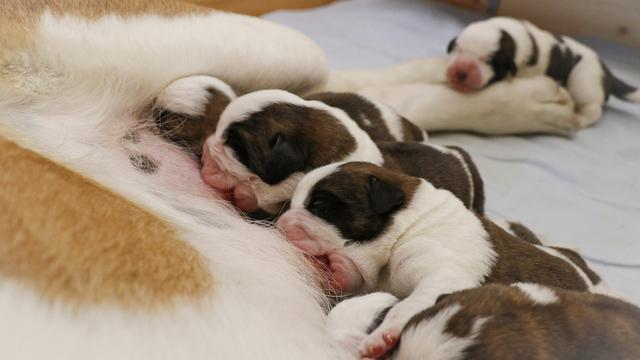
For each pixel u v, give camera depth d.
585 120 1.23
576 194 1.11
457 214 0.91
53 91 0.91
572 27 1.55
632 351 0.80
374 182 0.90
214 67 0.99
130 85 0.94
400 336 0.81
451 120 1.18
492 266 0.89
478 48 1.19
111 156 0.90
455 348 0.79
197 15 0.99
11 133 0.87
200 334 0.80
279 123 0.93
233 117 0.93
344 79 1.17
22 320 0.78
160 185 0.90
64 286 0.79
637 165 1.16
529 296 0.82
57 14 0.92
